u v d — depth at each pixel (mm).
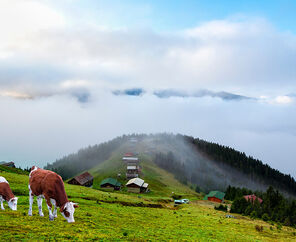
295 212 75688
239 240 30500
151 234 24203
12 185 43781
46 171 19500
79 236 17953
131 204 52188
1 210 22344
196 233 30125
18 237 15602
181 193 146125
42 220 20422
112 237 19516
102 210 34531
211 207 92188
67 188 56875
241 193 139000
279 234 43219
